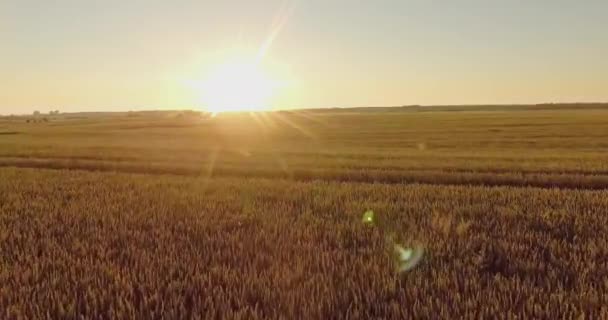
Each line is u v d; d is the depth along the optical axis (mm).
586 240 7090
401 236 7434
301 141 49156
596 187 15812
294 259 5992
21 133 72750
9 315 4305
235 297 4559
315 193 12906
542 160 23766
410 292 4742
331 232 7582
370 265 5648
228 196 12336
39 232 7988
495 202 11039
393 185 14828
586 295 4574
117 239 7332
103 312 4328
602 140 41344
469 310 4293
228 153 32094
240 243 6840
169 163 25141
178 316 4297
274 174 20594
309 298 4539
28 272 5430
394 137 51469
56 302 4551
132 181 16266
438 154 28859
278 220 8734
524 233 7574
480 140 43625
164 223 8578
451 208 10078
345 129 69562
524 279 5242
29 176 18031
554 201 10961
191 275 5391
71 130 81312
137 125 98312
